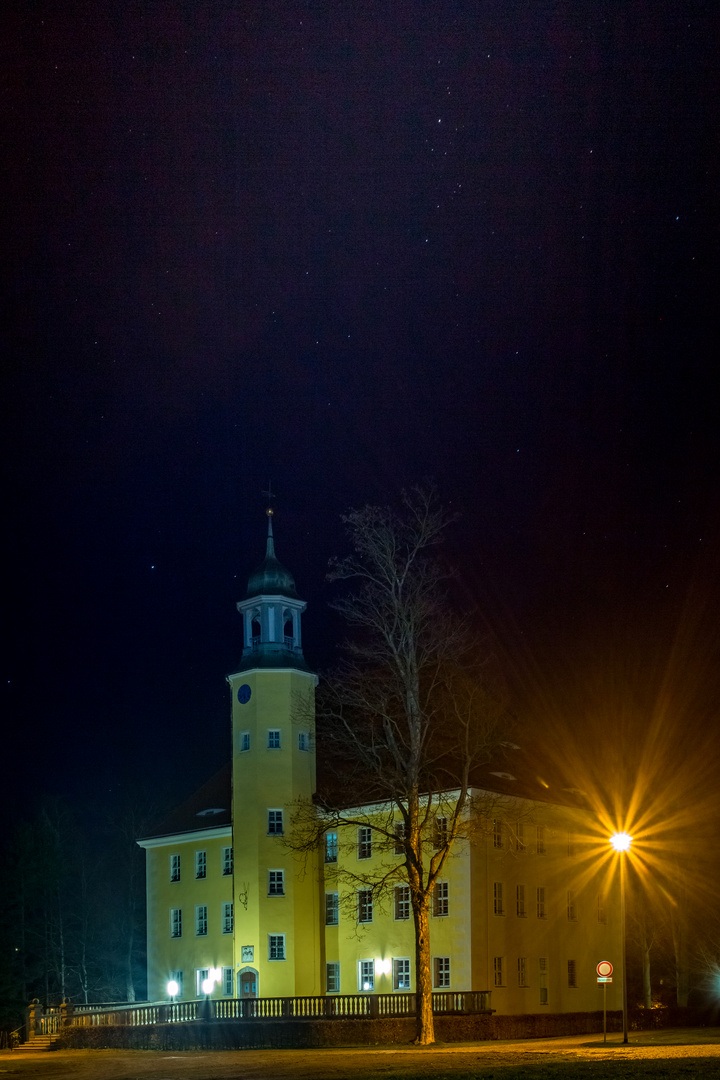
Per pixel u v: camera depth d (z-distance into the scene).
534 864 55.72
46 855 77.19
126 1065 32.62
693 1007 54.44
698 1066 24.06
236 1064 30.91
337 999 46.53
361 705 42.78
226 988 59.16
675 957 62.00
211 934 60.81
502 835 52.94
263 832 57.12
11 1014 72.88
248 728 59.00
